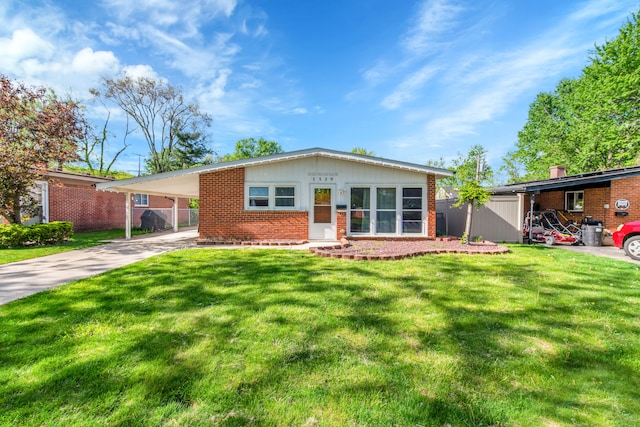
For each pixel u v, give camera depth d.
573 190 13.93
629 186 11.43
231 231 11.31
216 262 7.06
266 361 2.73
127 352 2.87
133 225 19.73
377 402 2.20
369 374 2.54
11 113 10.15
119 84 26.59
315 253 8.16
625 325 3.59
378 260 7.39
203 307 4.06
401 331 3.38
